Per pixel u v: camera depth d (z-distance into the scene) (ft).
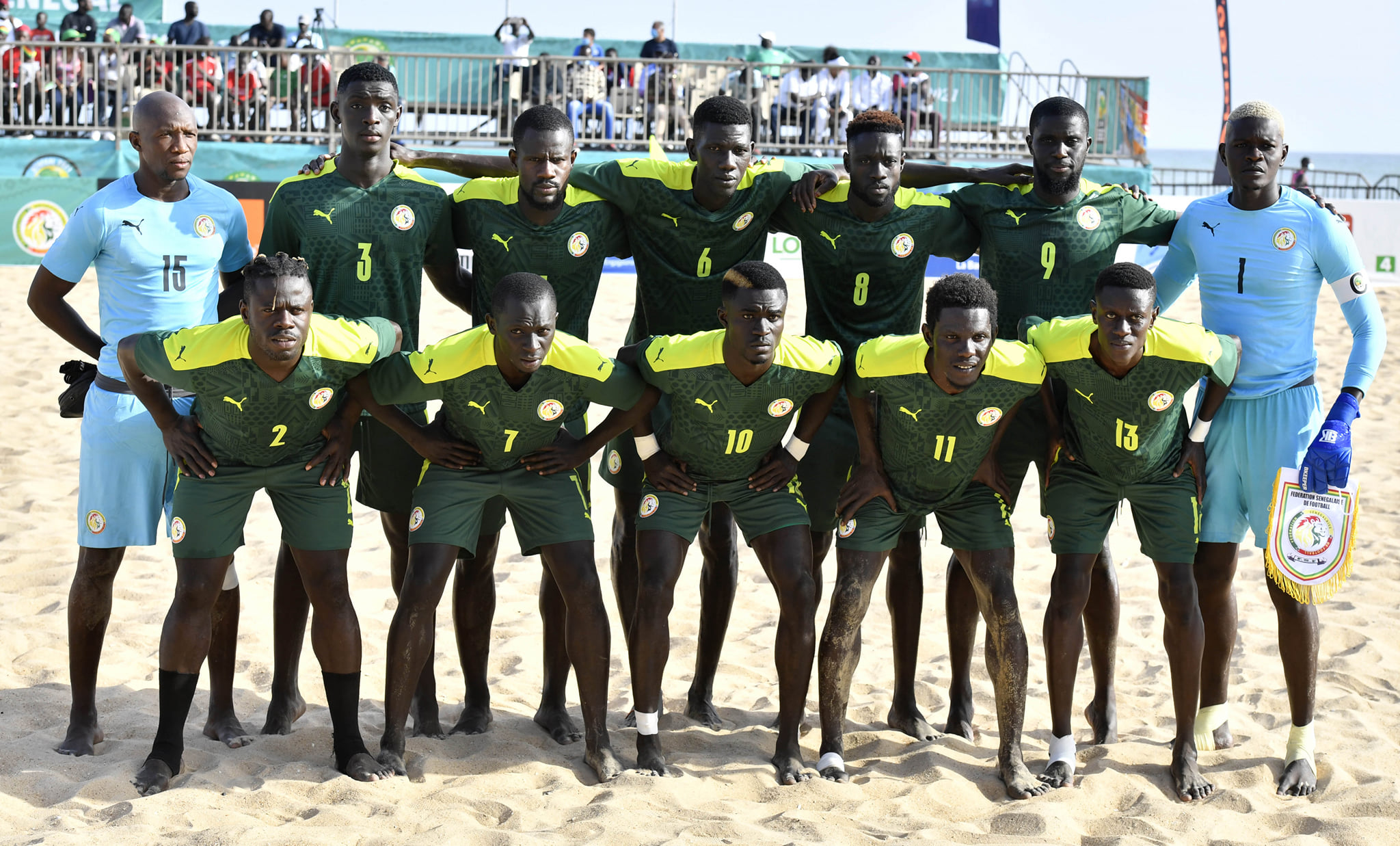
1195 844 12.23
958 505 14.24
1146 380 13.32
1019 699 13.73
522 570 22.88
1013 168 15.67
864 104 53.16
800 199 15.30
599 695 13.82
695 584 22.36
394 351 13.75
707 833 12.07
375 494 15.14
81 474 14.15
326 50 48.70
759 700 17.07
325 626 13.48
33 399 32.83
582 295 15.58
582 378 13.30
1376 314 14.51
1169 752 14.67
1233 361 13.80
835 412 15.58
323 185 14.49
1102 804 13.29
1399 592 21.81
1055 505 14.30
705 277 15.72
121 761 13.74
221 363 12.52
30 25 55.52
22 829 11.76
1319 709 16.49
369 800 12.64
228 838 11.46
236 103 48.91
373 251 14.60
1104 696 15.42
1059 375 13.73
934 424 13.53
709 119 14.51
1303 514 13.85
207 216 14.43
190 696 13.38
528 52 55.26
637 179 15.20
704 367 13.29
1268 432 14.35
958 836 12.38
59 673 16.80
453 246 15.38
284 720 15.11
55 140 47.52
